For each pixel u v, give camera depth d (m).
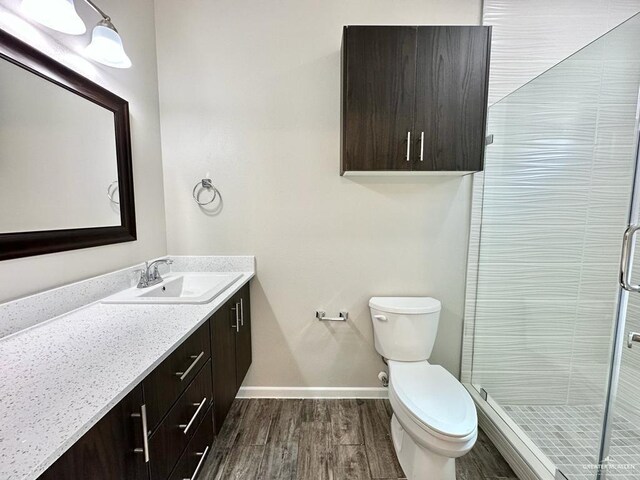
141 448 0.79
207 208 1.89
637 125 1.51
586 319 1.73
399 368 1.60
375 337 1.80
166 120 1.84
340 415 1.83
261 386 2.00
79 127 1.24
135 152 1.61
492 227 1.85
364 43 1.52
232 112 1.83
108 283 1.38
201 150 1.85
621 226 1.62
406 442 1.44
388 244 1.90
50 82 1.10
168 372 0.93
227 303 1.50
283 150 1.84
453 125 1.56
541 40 1.76
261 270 1.93
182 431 1.03
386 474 1.42
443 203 1.86
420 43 1.52
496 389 1.89
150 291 1.48
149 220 1.74
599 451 1.46
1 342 0.92
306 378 1.98
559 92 1.67
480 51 1.53
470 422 1.17
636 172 1.53
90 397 0.65
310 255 1.91
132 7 1.57
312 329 1.96
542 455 1.42
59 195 1.15
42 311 1.07
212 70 1.80
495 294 1.89
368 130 1.56
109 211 1.42
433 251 1.90
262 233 1.90
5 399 0.63
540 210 1.78
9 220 0.97
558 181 1.73
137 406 0.77
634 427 1.55
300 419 1.79
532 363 1.85
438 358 1.97
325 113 1.82
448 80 1.54
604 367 1.68
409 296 1.92
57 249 1.13
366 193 1.86
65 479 0.56
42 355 0.84
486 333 1.91
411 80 1.54
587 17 1.75
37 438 0.53
